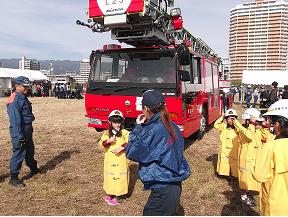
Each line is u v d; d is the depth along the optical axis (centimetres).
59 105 2441
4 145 929
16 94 594
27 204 512
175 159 304
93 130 1223
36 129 1239
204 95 1039
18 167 582
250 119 521
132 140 309
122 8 777
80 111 1988
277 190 263
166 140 302
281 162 261
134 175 665
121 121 518
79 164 738
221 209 511
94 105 854
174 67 774
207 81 1091
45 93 3878
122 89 813
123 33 841
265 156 268
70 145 944
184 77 770
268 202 272
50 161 761
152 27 809
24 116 612
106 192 517
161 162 301
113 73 839
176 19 891
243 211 505
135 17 789
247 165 516
